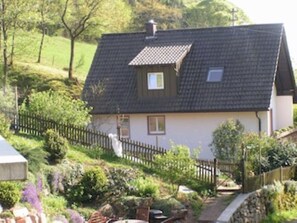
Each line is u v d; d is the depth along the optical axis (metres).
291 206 27.09
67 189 21.17
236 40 36.41
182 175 23.58
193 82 34.84
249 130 33.22
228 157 30.08
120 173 22.83
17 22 43.47
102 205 20.89
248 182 24.31
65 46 61.56
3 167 7.87
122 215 20.42
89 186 21.27
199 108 33.44
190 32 37.59
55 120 27.28
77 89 47.78
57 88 46.56
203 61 35.69
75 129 26.77
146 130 34.81
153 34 38.03
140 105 34.75
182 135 34.28
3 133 22.53
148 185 22.00
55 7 50.66
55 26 61.50
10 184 16.70
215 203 23.02
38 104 27.98
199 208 22.27
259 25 36.59
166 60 34.16
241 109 32.81
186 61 35.94
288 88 38.47
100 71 37.09
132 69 36.72
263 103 32.75
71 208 20.19
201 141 33.94
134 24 70.44
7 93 28.23
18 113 26.94
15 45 45.47
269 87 33.44
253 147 26.59
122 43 38.38
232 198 23.55
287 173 27.64
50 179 20.69
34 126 26.69
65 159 22.41
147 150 26.17
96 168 21.73
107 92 35.78
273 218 24.91
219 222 20.59
